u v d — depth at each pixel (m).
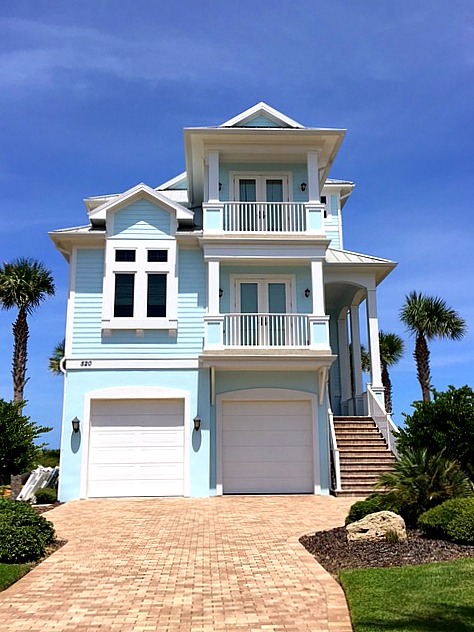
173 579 8.45
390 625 6.22
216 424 18.42
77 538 11.33
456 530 9.62
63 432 18.00
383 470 18.36
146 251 19.25
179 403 18.53
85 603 7.44
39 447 16.42
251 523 12.80
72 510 15.13
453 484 11.27
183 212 19.45
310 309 19.59
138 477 18.00
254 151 19.89
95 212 19.31
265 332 19.19
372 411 20.56
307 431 18.69
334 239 25.69
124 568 9.05
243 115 19.95
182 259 19.45
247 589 7.94
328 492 18.16
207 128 19.14
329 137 19.61
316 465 18.31
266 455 18.50
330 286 22.30
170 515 14.07
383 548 9.62
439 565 8.30
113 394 18.34
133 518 13.67
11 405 16.47
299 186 20.39
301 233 19.22
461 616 6.39
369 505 11.36
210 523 12.84
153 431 18.33
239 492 18.28
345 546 9.99
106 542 10.92
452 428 13.57
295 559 9.47
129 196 19.39
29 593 7.87
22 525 9.90
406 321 31.45
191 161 20.83
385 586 7.50
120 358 18.58
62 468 17.75
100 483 17.91
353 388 22.98
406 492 11.09
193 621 6.76
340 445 19.42
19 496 17.53
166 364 18.62
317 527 12.20
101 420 18.33
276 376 18.80
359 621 6.39
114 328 18.69
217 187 19.58
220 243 18.89
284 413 18.78
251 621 6.74
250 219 19.92
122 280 19.11
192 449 18.11
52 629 6.57
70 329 18.73
